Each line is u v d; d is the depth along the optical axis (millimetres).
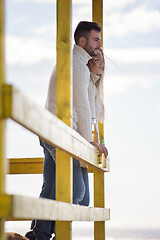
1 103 3162
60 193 5137
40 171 7664
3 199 3127
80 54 6621
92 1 8000
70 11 5348
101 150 6586
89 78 6523
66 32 5328
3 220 3160
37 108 3689
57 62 5320
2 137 3164
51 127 4082
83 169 6699
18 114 3270
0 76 3172
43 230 6027
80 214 5355
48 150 5957
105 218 7215
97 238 7723
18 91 3271
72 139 4938
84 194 6582
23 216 3309
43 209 3783
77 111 6246
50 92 6277
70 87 5273
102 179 7887
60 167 5176
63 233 5133
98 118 7348
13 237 5945
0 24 3166
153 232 28859
